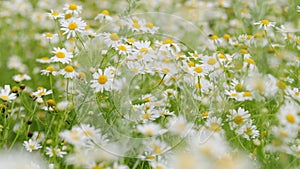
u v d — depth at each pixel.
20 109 0.97
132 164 0.88
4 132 0.91
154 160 0.85
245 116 0.92
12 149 0.88
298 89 0.96
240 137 0.92
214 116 0.92
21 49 1.23
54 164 0.84
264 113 0.92
